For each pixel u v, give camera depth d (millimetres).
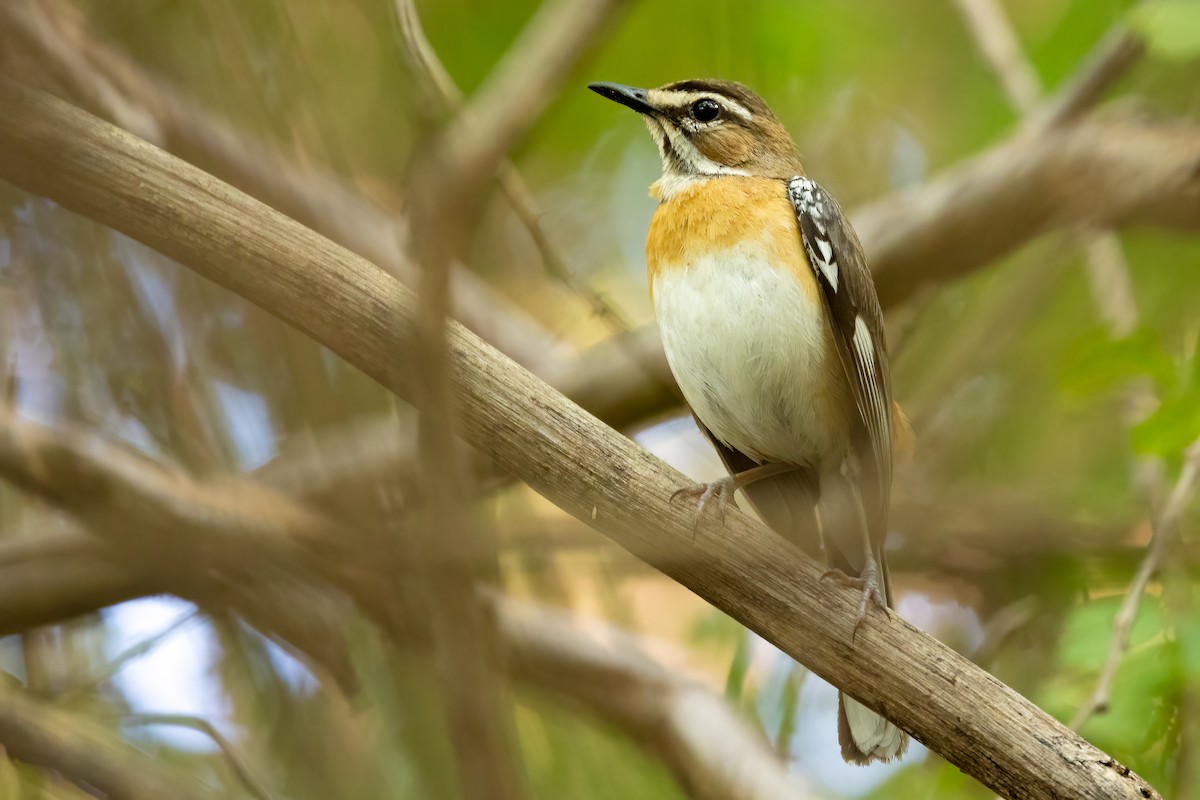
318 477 9227
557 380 13297
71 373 9789
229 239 7430
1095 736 9289
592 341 14914
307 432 9523
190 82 10680
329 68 11117
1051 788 7098
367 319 7359
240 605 8789
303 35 11055
